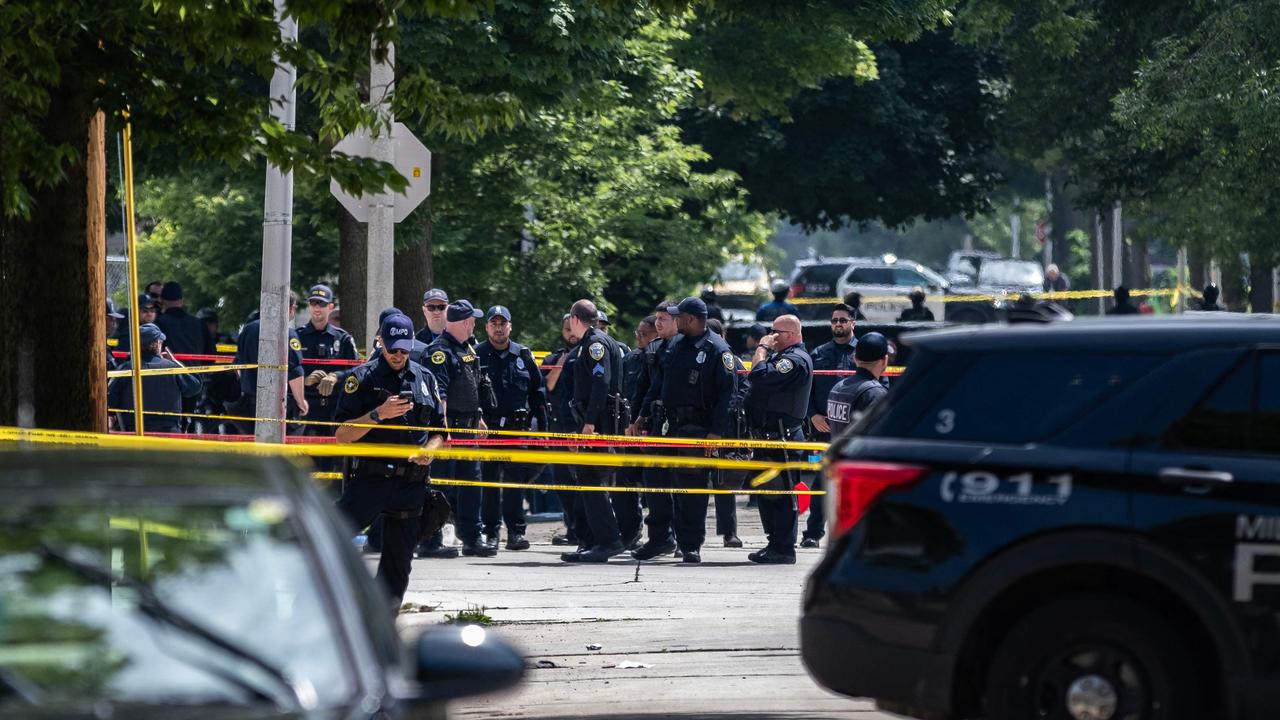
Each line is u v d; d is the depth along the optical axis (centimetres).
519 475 5634
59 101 3409
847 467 2480
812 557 5503
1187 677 2345
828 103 12862
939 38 13488
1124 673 2359
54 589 1534
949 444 2442
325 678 1465
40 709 1420
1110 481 2362
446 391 5344
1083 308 18275
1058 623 2375
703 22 10206
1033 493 2383
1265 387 2373
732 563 5312
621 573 5012
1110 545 2348
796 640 3806
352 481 3828
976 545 2389
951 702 2400
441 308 5678
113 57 3422
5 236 3462
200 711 1422
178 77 3491
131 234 3697
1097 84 12362
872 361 4969
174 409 6431
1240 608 2314
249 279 10212
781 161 13100
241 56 3484
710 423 5253
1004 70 13575
